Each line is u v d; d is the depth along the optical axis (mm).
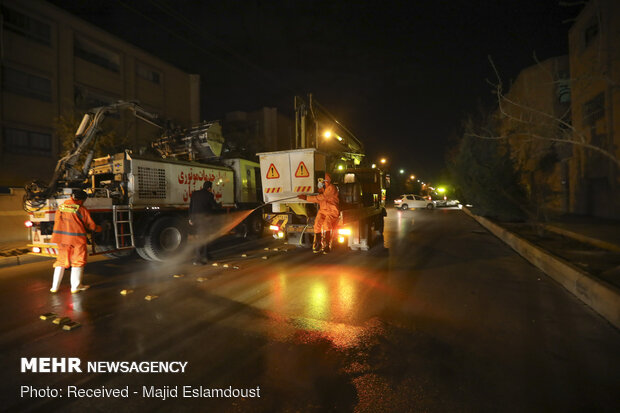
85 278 6727
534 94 23625
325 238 8398
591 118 17172
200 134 10742
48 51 22844
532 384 2945
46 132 22656
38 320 4523
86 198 6359
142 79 29672
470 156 19219
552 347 3650
